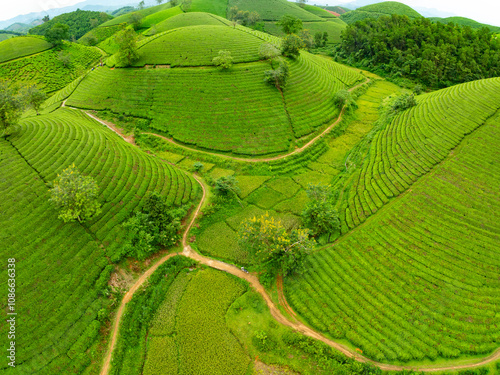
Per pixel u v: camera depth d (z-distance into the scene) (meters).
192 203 49.16
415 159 55.59
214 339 31.69
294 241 36.94
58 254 35.53
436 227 42.81
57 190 36.22
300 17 172.75
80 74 104.31
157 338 31.88
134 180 48.56
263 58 81.88
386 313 33.59
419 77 104.56
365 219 46.09
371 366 28.56
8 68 95.12
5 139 48.16
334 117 75.94
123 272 37.28
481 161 53.28
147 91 74.31
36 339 29.53
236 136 64.81
